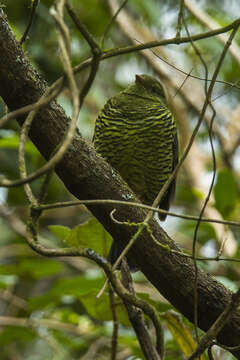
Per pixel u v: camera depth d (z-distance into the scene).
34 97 6.08
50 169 4.57
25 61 6.09
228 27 5.55
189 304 6.39
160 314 7.45
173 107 14.03
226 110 14.16
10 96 6.10
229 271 10.18
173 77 13.80
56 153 4.93
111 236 6.95
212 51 14.27
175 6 14.34
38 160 11.75
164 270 6.34
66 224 14.79
